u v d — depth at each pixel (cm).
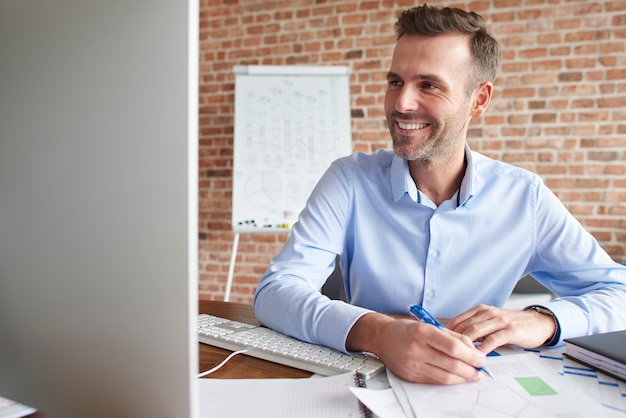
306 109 295
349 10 301
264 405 63
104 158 44
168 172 42
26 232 48
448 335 70
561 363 79
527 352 81
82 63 44
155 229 43
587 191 272
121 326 46
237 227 289
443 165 116
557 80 273
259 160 292
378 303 123
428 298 118
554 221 119
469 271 118
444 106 107
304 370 77
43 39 45
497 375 71
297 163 291
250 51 318
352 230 126
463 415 59
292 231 120
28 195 47
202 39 327
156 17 41
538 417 58
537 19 274
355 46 301
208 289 331
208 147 328
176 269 43
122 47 42
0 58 46
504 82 280
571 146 273
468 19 106
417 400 63
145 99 42
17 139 47
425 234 118
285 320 90
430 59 105
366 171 125
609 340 80
